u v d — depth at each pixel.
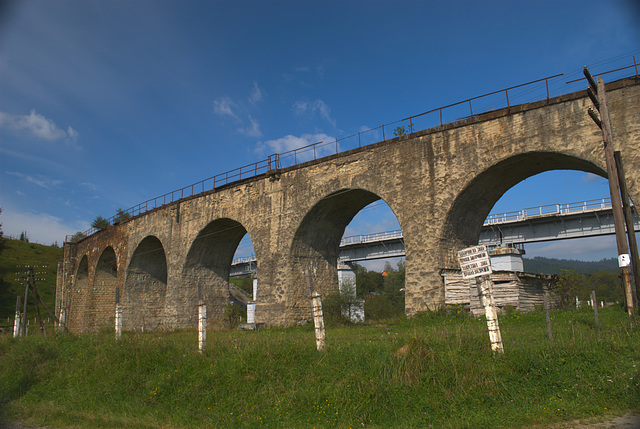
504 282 16.50
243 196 23.86
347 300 22.17
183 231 27.33
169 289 27.27
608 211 23.42
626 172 12.73
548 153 14.30
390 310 29.73
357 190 19.34
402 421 6.45
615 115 13.16
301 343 9.39
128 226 33.06
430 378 7.17
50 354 11.95
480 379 6.94
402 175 17.58
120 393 9.03
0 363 11.84
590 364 7.22
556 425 5.78
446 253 16.33
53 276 56.97
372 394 6.98
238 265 48.03
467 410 6.42
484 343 7.99
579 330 9.51
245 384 8.17
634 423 5.53
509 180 16.52
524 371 7.09
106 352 10.88
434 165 16.73
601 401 6.24
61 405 8.90
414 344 7.96
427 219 16.59
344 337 12.38
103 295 38.00
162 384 8.78
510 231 27.16
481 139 15.70
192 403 8.07
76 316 40.25
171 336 15.76
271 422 6.94
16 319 17.72
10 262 58.22
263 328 20.67
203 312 10.30
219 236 27.08
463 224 16.98
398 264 78.62
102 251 36.69
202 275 27.45
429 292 16.08
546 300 8.52
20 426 7.84
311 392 7.43
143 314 32.53
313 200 20.41
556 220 25.28
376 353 8.18
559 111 14.12
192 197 27.12
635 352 7.62
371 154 18.75
